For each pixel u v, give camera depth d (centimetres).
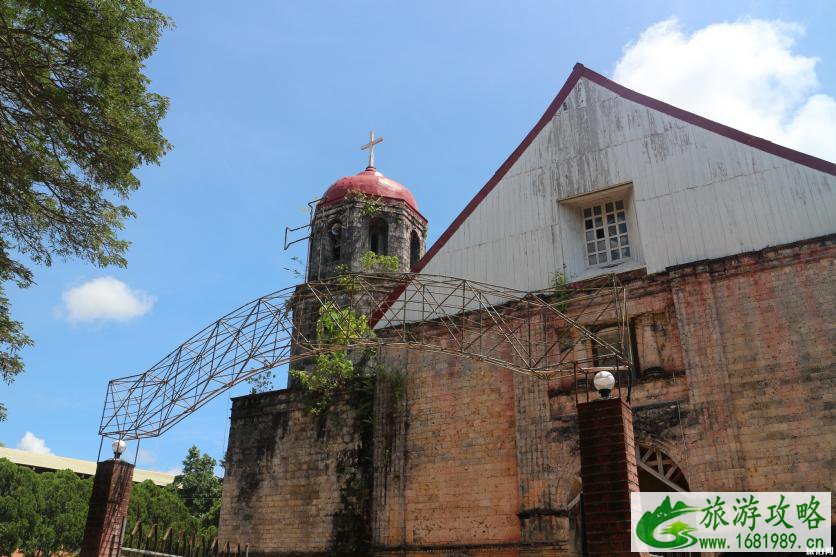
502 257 1986
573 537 1652
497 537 1686
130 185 1562
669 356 1652
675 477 1745
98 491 1617
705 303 1627
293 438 2147
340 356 2131
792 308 1537
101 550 1548
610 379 1084
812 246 1555
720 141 1767
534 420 1733
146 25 1455
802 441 1431
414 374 1994
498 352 1872
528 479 1686
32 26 1358
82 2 1334
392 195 2592
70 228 1571
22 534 3366
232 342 1611
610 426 1034
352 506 1948
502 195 2066
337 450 2045
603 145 1942
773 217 1638
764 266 1596
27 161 1429
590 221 1958
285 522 2045
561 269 1873
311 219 2598
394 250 2497
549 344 1806
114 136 1464
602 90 2012
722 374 1549
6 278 1614
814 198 1605
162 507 3825
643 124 1902
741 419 1507
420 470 1867
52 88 1356
